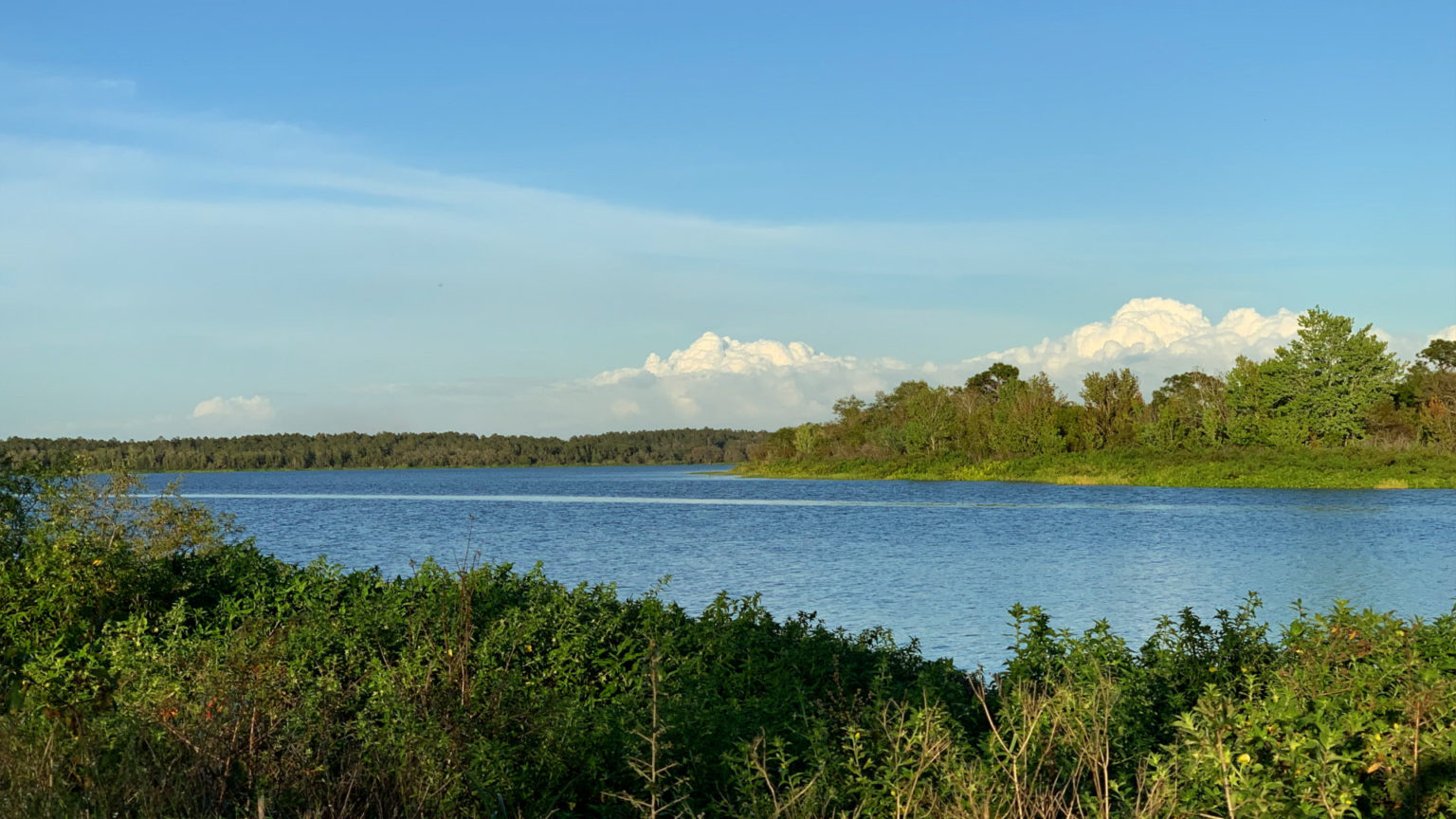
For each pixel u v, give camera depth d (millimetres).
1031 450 104938
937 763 6062
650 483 130000
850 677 9492
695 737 6945
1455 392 93875
